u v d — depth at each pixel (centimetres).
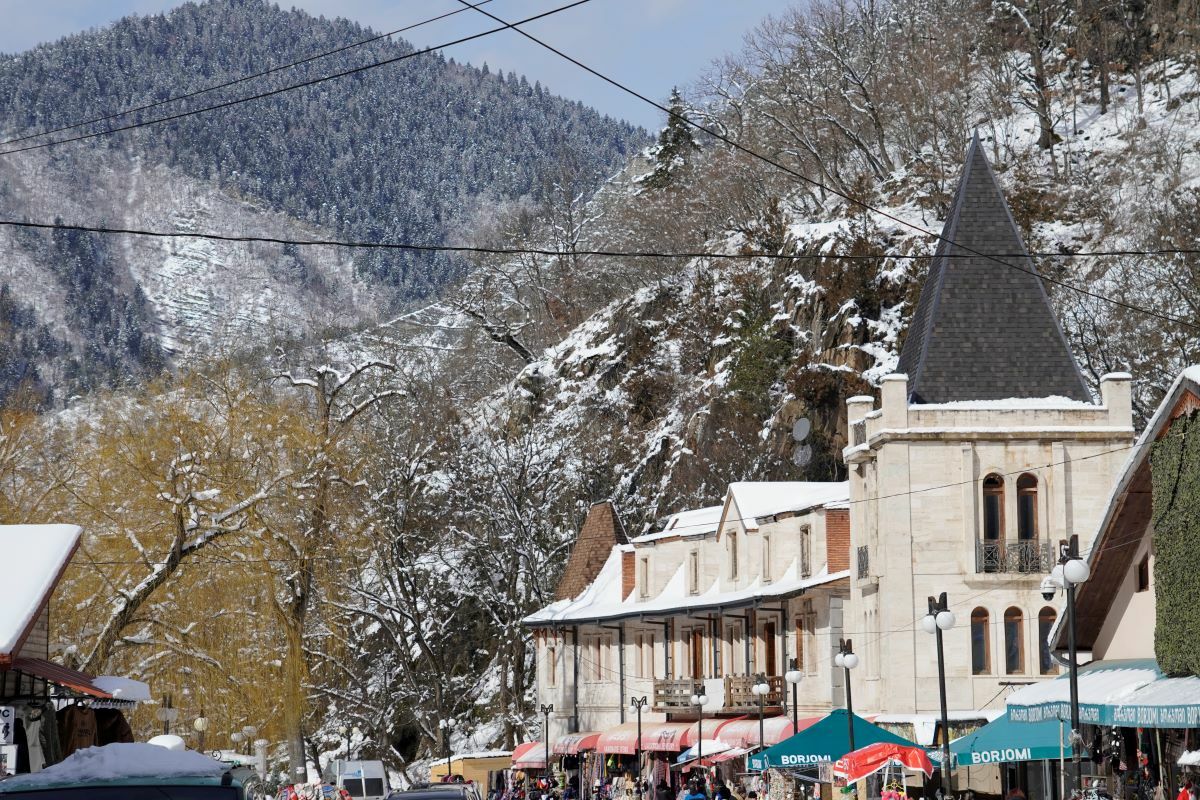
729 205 11869
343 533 5297
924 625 3403
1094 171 10044
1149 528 3409
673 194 12769
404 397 7619
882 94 11225
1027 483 4784
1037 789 4175
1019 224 8769
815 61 11688
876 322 8275
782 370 8694
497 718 8575
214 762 1565
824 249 8725
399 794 2623
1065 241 8638
